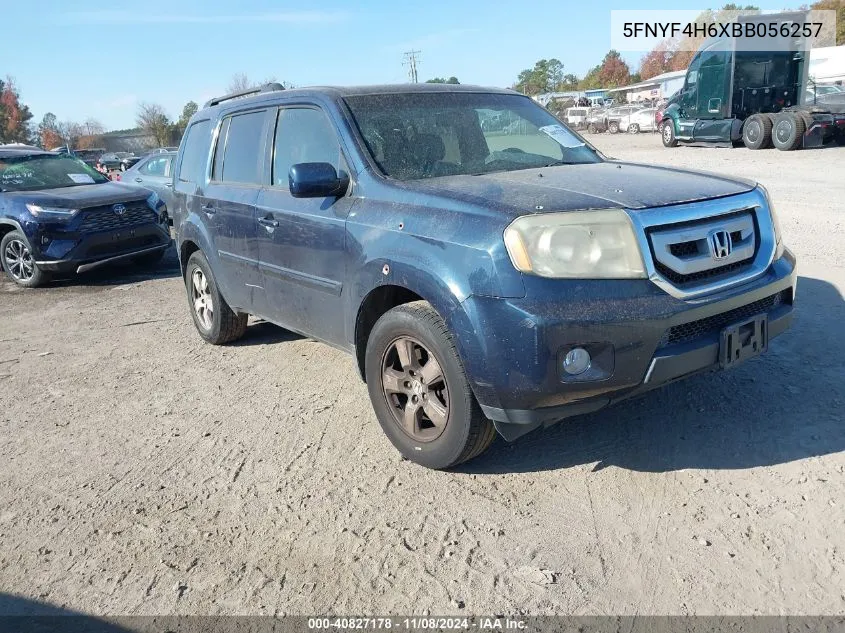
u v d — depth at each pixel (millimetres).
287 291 4613
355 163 3994
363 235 3740
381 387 3777
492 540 3025
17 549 3209
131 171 12984
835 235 8250
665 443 3727
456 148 4250
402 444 3738
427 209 3453
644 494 3281
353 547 3053
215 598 2787
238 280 5258
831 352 4715
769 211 3672
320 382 5062
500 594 2693
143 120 71250
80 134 78938
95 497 3631
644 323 3000
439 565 2889
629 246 3045
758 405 4039
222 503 3490
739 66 21359
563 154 4566
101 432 4441
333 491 3529
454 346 3277
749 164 16594
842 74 32750
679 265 3141
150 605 2770
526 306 2961
